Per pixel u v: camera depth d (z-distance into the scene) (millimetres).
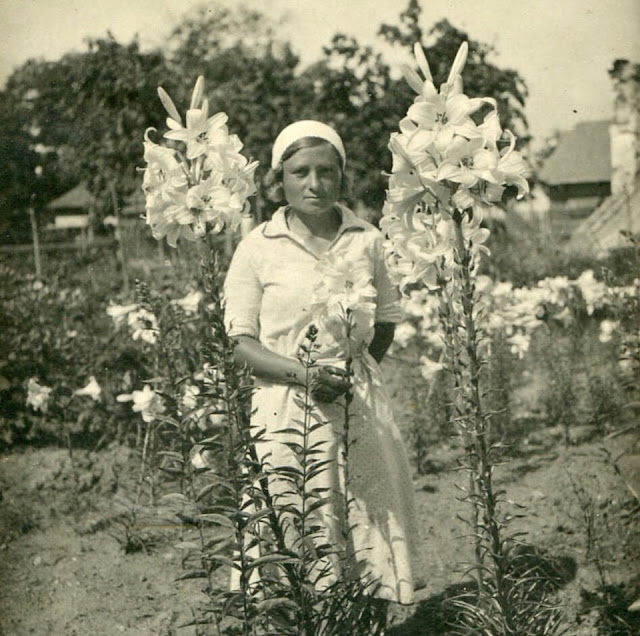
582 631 2814
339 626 2412
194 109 2207
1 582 3471
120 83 10281
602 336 5367
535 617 2303
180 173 2170
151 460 4379
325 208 2662
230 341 2262
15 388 5684
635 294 4352
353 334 2668
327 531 2615
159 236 2242
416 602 3209
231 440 2174
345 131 9312
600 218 10062
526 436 4980
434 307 5383
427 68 2023
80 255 12180
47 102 10539
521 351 5242
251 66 9633
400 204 2139
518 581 2268
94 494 4449
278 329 2703
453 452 5012
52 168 11578
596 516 3701
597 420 4598
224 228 2266
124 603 3289
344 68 9305
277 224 2754
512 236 11977
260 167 9430
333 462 2635
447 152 1972
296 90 9492
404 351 6578
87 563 3658
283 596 2334
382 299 2867
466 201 2020
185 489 3279
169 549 3814
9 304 6691
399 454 2768
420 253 2156
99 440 5316
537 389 5973
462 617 2965
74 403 5562
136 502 4199
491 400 4867
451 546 3697
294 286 2672
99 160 10852
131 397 4137
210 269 2197
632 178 7520
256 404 2705
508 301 5289
